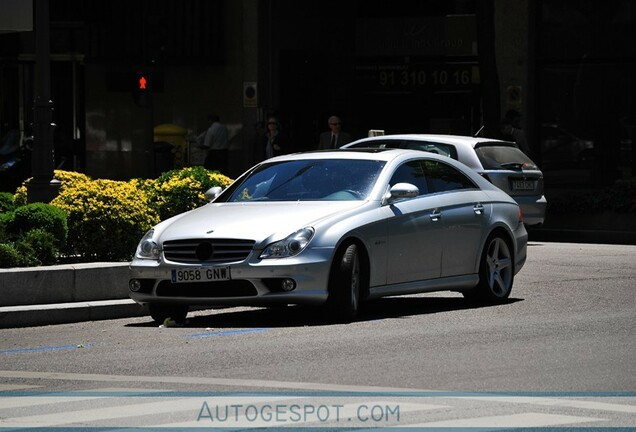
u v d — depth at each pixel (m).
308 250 28.50
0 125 83.75
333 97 82.44
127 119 81.75
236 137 80.50
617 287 37.06
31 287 31.75
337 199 30.67
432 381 21.64
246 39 80.06
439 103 80.94
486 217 33.19
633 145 73.31
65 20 81.31
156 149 81.00
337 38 82.44
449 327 28.38
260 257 28.41
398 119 82.06
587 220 58.38
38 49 40.09
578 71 74.38
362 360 23.81
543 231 58.59
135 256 30.00
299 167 32.09
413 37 81.25
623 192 58.16
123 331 29.27
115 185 36.47
